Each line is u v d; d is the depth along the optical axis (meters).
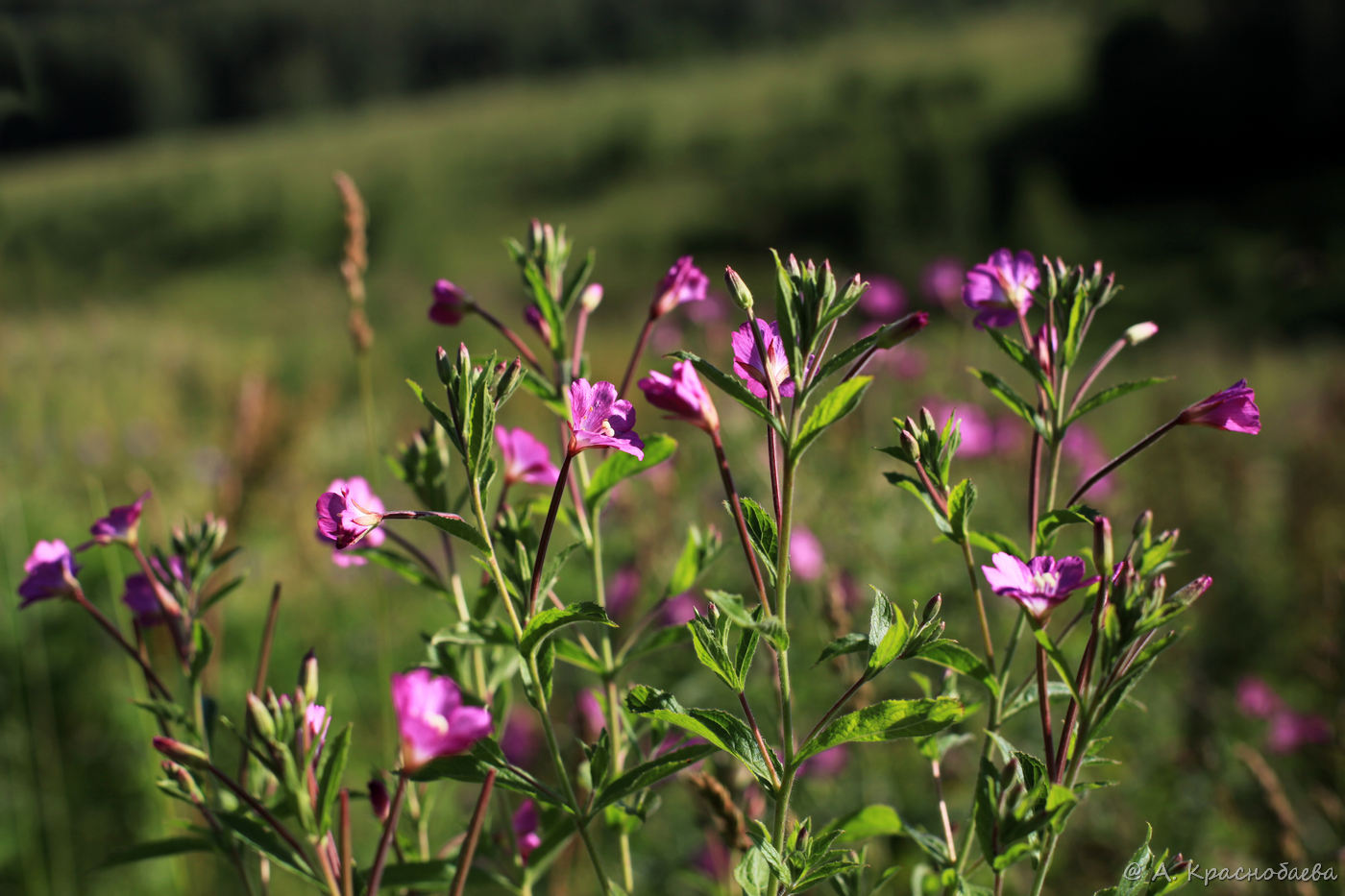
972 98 58.06
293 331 20.00
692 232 49.47
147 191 46.94
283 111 85.50
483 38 103.69
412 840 1.80
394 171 60.28
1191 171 47.97
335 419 8.47
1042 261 1.63
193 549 1.80
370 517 1.28
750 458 4.15
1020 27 79.81
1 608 3.99
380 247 43.06
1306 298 23.86
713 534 1.90
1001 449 4.47
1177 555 1.31
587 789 1.75
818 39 98.56
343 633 4.64
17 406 8.05
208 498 5.07
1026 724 3.28
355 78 95.81
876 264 38.53
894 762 3.23
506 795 1.80
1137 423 7.67
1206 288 30.92
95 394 9.25
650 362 7.35
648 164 60.59
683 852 3.05
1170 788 3.28
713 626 1.37
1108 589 1.29
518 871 1.76
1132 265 36.56
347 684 4.34
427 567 1.85
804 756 1.33
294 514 4.46
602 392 1.40
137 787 3.72
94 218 42.59
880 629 1.38
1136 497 5.23
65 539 4.50
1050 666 1.84
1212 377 12.43
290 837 1.36
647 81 89.81
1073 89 53.44
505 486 1.86
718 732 1.35
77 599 1.70
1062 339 1.59
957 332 4.98
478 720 1.20
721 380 1.32
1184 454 5.43
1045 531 1.50
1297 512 4.78
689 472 4.23
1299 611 4.14
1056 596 1.29
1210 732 3.17
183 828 1.63
